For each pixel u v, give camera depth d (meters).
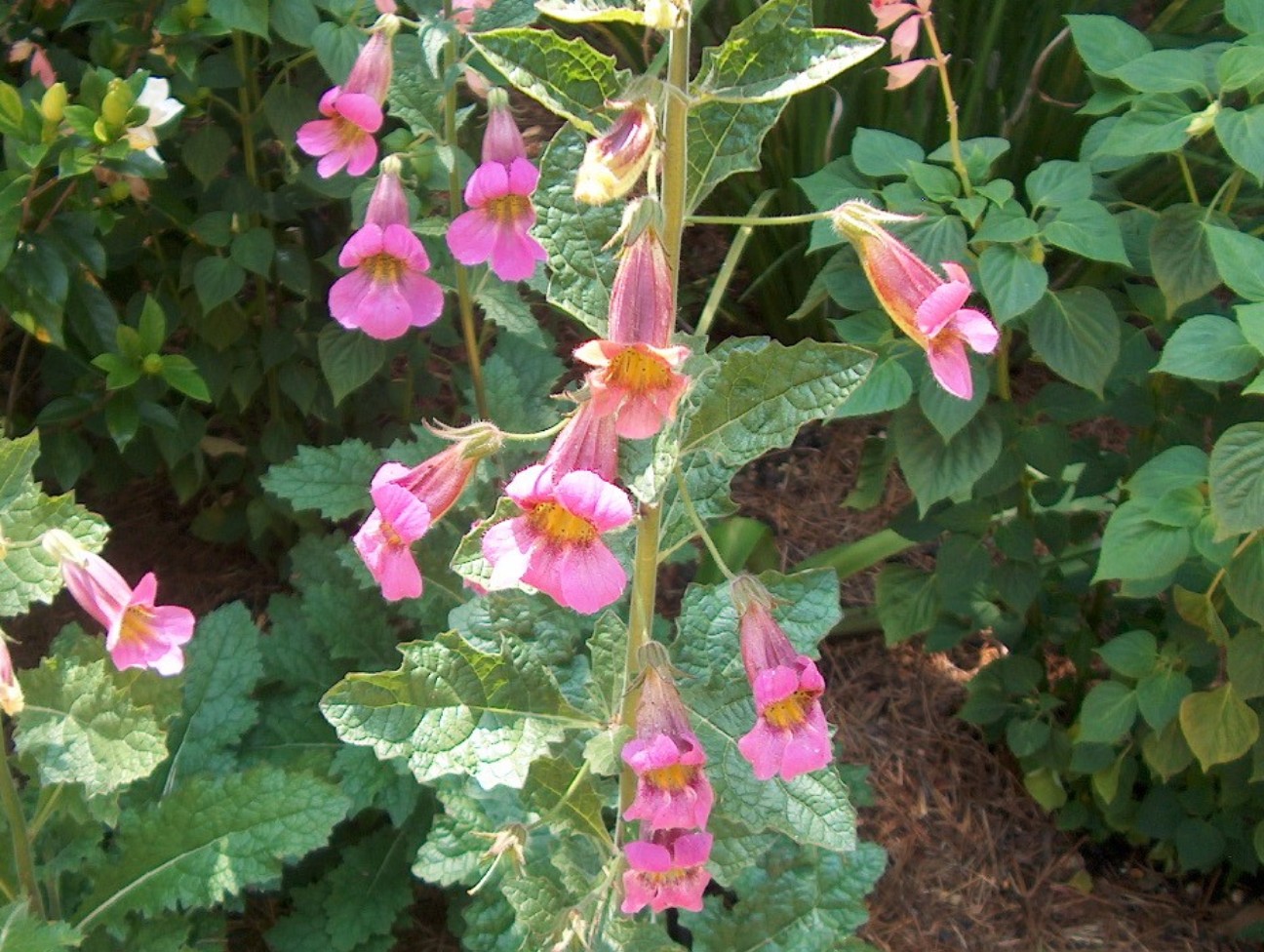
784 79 0.38
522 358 0.74
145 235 0.77
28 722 0.50
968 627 0.79
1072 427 0.93
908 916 0.75
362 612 0.70
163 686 0.58
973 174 0.65
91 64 0.71
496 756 0.44
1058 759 0.75
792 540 0.89
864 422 0.98
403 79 0.62
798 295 0.96
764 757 0.38
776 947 0.58
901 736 0.82
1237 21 0.62
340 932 0.65
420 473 0.41
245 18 0.64
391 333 0.56
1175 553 0.58
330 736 0.69
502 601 0.52
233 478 0.84
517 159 0.52
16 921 0.49
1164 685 0.66
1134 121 0.60
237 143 0.77
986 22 0.88
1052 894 0.76
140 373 0.69
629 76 0.39
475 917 0.57
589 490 0.35
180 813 0.58
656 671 0.40
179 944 0.57
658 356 0.34
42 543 0.46
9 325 0.80
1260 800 0.69
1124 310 0.70
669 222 0.39
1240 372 0.54
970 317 0.39
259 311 0.79
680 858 0.41
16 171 0.64
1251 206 0.69
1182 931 0.75
